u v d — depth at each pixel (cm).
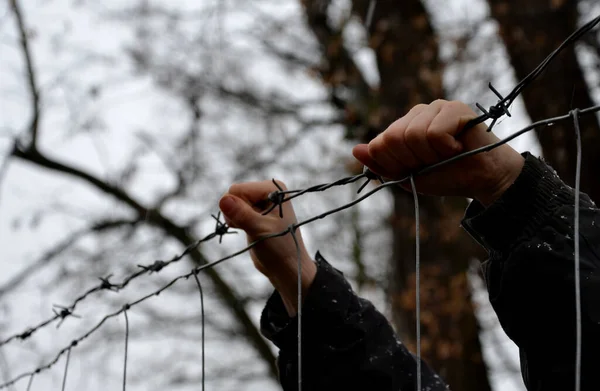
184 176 739
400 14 621
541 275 110
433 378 149
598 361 105
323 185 138
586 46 543
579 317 84
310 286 152
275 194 146
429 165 112
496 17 564
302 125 721
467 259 599
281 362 152
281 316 156
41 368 211
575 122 94
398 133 111
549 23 544
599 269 107
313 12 677
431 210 602
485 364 578
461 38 589
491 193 116
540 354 112
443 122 109
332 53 641
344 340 148
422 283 579
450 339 564
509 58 565
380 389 146
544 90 529
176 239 732
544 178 114
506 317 115
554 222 111
